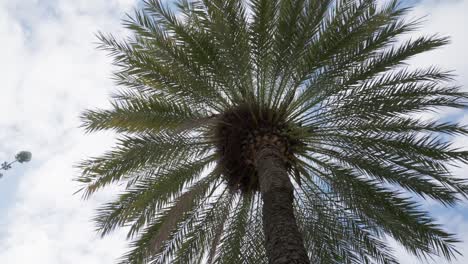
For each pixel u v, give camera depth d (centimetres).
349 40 848
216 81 888
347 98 888
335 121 909
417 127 870
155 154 877
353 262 913
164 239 732
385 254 902
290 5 843
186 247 925
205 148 933
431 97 856
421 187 847
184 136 889
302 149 939
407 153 855
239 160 907
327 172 950
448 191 829
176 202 838
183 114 877
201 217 956
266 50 878
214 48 878
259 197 966
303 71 877
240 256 939
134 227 907
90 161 888
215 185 954
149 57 911
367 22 855
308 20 845
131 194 906
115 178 886
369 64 876
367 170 894
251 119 909
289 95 927
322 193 954
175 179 919
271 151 844
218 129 925
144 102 878
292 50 864
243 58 876
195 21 933
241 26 869
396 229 877
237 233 962
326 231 940
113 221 905
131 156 872
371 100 867
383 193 877
